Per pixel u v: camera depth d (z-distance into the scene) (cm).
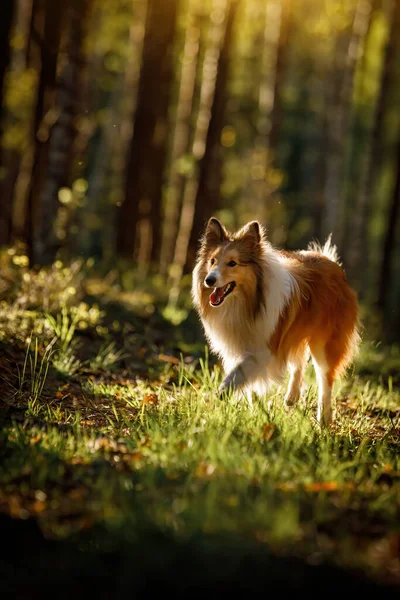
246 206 3020
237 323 812
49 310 1145
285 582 399
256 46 3002
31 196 1492
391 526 476
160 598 385
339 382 972
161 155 2164
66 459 578
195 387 855
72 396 855
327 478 562
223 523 454
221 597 387
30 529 454
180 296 1608
